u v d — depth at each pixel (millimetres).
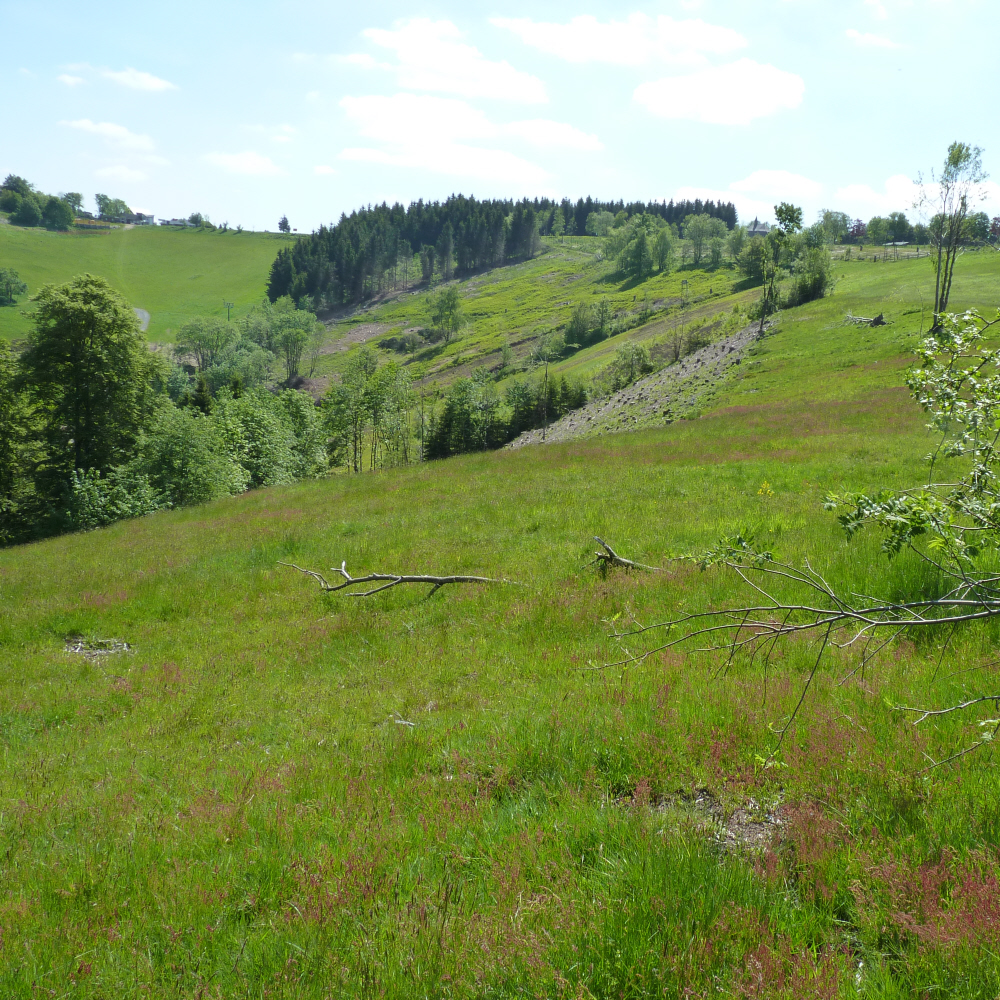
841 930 4016
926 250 182125
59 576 21125
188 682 12180
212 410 68000
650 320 179875
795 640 8812
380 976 3701
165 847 5973
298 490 34375
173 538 25578
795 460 24500
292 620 14984
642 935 3756
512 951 3719
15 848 6578
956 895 3887
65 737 10453
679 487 21453
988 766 5184
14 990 4020
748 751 6043
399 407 95750
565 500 21641
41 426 55281
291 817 6223
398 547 18656
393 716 9469
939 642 7969
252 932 4461
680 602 11250
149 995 3873
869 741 5824
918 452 23359
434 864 4992
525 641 11453
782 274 138625
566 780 6215
